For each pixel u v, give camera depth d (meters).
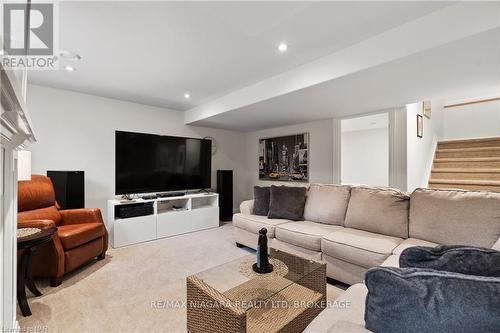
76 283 2.19
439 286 0.58
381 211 2.30
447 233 1.90
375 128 5.84
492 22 1.42
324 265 1.79
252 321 1.45
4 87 0.63
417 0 1.51
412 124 3.42
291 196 3.03
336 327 0.75
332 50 2.16
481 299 0.54
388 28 1.82
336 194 2.78
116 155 3.44
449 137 5.24
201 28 1.83
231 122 4.38
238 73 2.70
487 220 1.76
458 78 2.18
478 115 4.93
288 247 2.56
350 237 2.17
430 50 1.66
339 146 3.90
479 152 4.16
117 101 3.75
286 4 1.56
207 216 4.18
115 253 2.96
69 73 2.71
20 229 2.01
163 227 3.62
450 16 1.56
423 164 3.92
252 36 1.94
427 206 2.08
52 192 2.73
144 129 4.03
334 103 3.03
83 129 3.45
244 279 1.66
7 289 1.14
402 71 2.02
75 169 3.38
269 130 5.03
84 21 1.73
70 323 1.64
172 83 3.02
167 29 1.84
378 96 2.74
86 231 2.45
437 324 0.56
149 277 2.32
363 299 1.15
